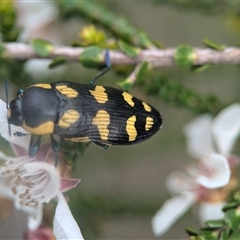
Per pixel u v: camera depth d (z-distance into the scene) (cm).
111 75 11
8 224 12
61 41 12
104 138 9
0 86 12
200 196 10
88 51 9
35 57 10
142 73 9
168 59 9
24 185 9
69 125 9
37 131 9
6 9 10
